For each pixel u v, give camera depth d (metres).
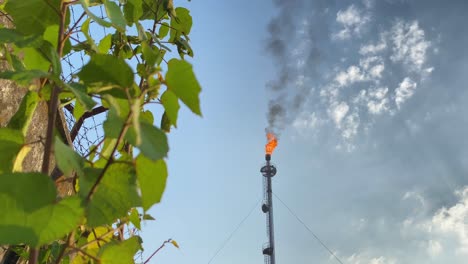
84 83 1.18
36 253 1.14
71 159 1.01
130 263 1.33
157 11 2.64
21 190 0.97
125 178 1.14
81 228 1.87
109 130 1.03
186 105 1.13
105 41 1.95
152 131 1.04
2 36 1.30
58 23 1.46
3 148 1.22
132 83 1.18
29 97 1.43
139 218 1.83
